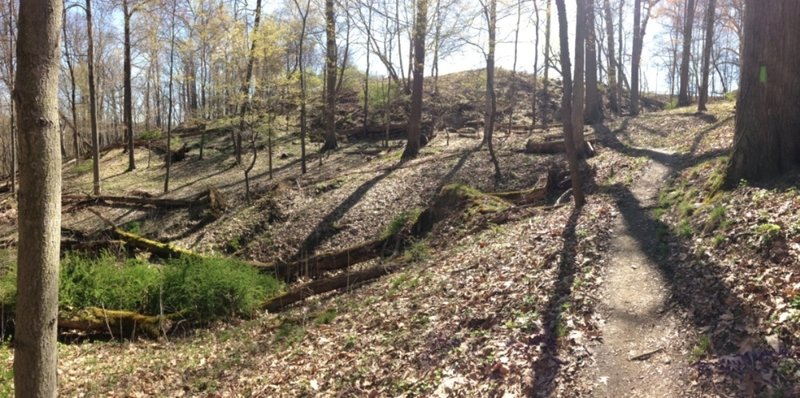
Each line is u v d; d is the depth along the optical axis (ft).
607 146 57.93
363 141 87.86
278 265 43.21
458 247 37.01
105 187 72.13
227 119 59.31
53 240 12.18
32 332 12.07
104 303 35.83
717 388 14.11
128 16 68.69
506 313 21.94
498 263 29.01
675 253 23.30
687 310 18.35
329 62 78.02
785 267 17.71
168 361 28.76
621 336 18.20
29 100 11.64
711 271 19.98
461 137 82.12
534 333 19.61
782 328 14.97
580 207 35.81
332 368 22.57
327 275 42.39
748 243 20.20
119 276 37.47
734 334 15.88
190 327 35.14
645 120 73.15
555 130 79.15
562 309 20.72
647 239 26.50
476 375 18.10
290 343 27.78
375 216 50.96
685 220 26.27
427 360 20.44
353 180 60.75
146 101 148.66
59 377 26.99
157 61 88.33
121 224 54.80
